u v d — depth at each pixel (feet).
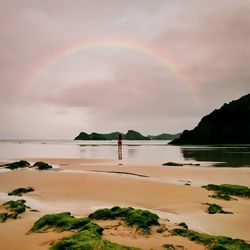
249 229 45.85
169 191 74.54
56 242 35.40
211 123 536.42
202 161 174.40
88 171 123.95
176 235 38.27
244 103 529.45
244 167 136.77
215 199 66.44
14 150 349.61
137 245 34.73
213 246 33.86
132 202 63.87
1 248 34.40
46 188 81.82
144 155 238.48
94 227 38.17
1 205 57.57
